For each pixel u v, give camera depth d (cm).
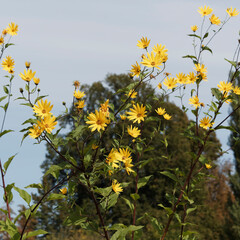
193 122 430
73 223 346
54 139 304
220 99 403
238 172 1557
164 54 342
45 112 299
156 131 468
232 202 1549
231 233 1450
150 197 1662
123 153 336
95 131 312
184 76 415
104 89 2072
